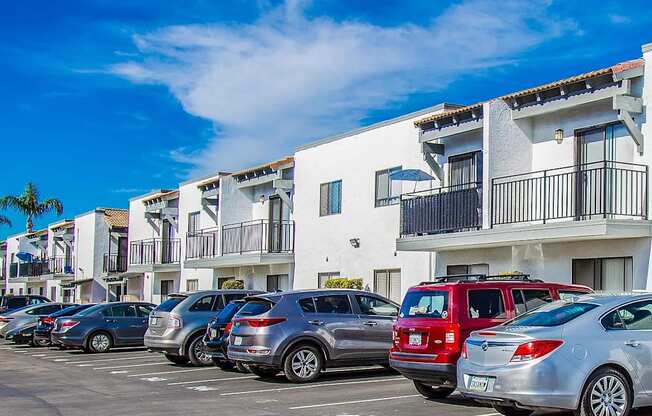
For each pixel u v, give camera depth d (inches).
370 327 623.2
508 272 748.6
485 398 391.5
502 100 737.0
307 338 602.5
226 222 1254.3
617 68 629.0
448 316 467.2
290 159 1115.9
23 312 1126.4
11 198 2464.3
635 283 629.6
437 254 838.5
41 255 2335.1
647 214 623.2
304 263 1064.2
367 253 941.8
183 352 741.9
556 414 430.6
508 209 729.0
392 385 577.6
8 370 765.3
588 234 618.2
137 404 514.6
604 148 675.4
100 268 1829.5
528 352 376.8
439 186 840.3
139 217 1652.3
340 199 1003.9
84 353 949.8
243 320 611.2
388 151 919.7
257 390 568.7
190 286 1411.2
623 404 381.7
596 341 383.6
